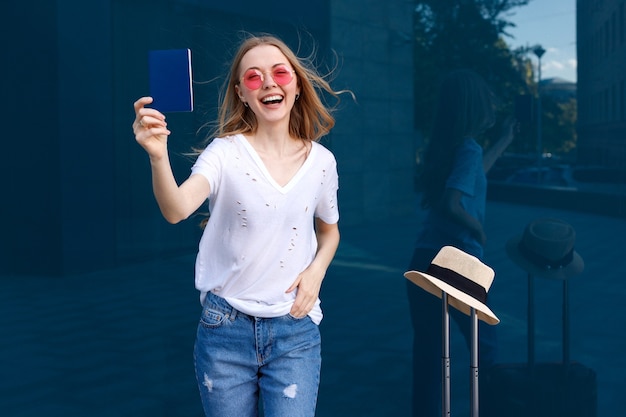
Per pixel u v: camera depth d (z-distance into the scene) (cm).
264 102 206
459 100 325
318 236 230
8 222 364
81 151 357
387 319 334
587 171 309
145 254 354
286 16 346
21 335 354
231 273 207
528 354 316
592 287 308
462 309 238
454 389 323
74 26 358
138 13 356
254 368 212
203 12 352
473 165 323
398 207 334
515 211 318
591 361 309
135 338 351
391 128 333
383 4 332
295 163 211
